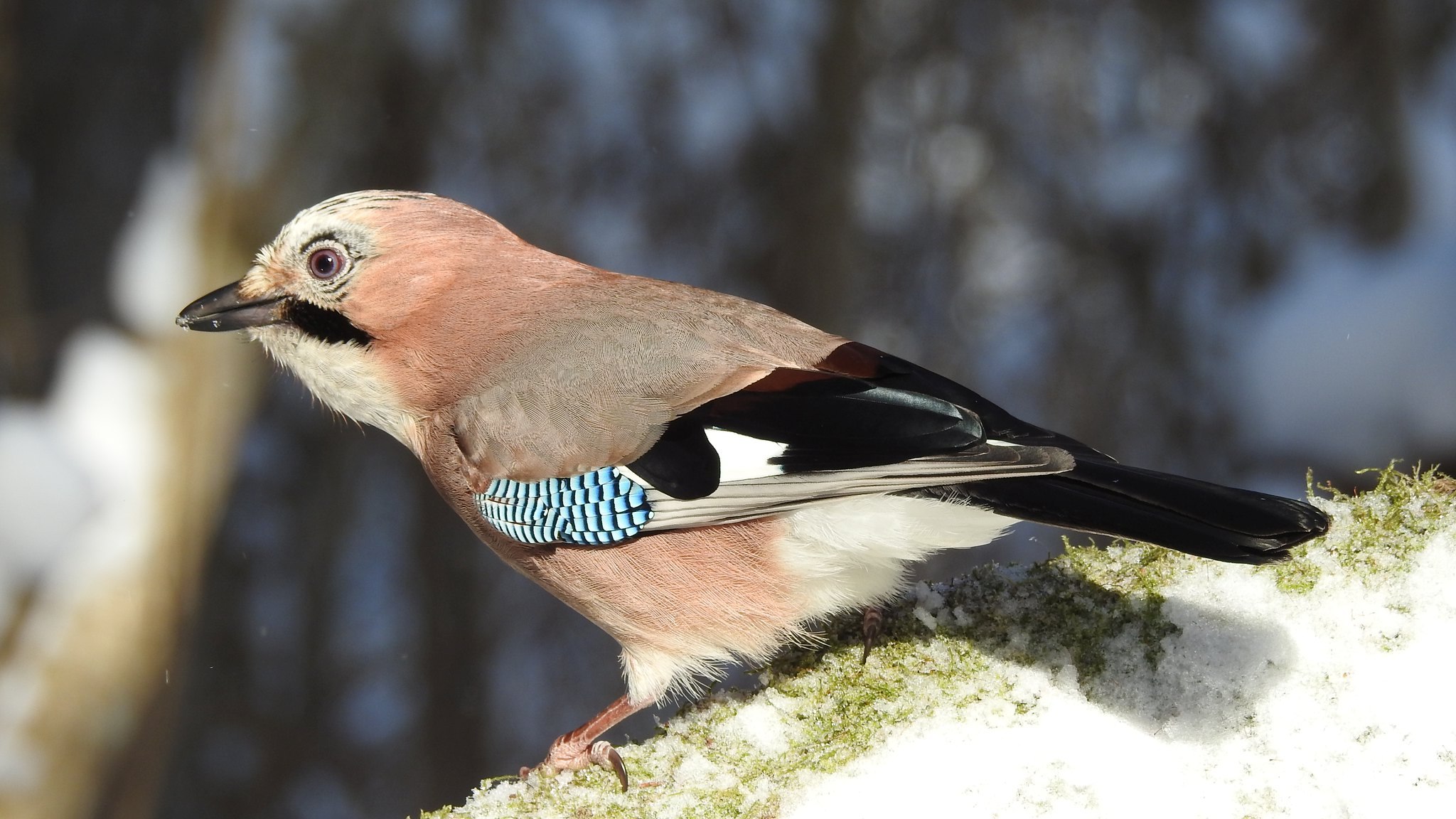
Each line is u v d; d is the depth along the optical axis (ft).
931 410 18.28
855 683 17.74
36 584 35.06
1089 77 51.72
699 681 20.52
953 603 18.25
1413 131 49.62
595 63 53.78
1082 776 16.01
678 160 53.67
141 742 35.83
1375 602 16.61
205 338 37.50
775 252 53.01
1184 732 16.20
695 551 19.45
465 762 50.26
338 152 47.47
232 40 38.60
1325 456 44.14
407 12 49.93
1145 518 16.39
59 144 35.91
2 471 35.06
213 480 37.86
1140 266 51.11
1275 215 50.34
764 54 54.19
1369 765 15.49
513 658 51.62
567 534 19.74
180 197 37.86
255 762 49.44
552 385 19.97
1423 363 43.39
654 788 17.38
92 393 36.06
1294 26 50.57
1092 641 17.26
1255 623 16.81
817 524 18.90
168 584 36.04
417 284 21.24
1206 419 49.21
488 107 52.90
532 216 53.06
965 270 51.98
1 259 35.45
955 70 52.21
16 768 33.88
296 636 50.90
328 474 51.93
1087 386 50.44
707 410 19.30
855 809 16.29
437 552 52.08
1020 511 17.30
